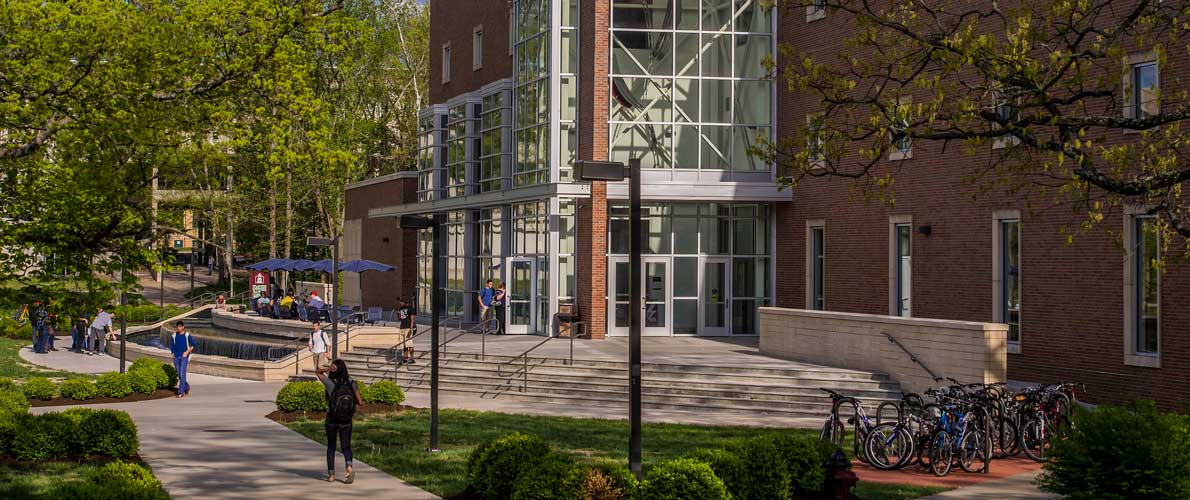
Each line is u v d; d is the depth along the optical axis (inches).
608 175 566.9
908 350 1016.2
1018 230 1084.5
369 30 693.3
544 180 1508.4
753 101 1455.5
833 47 1325.0
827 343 1131.9
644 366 1124.5
